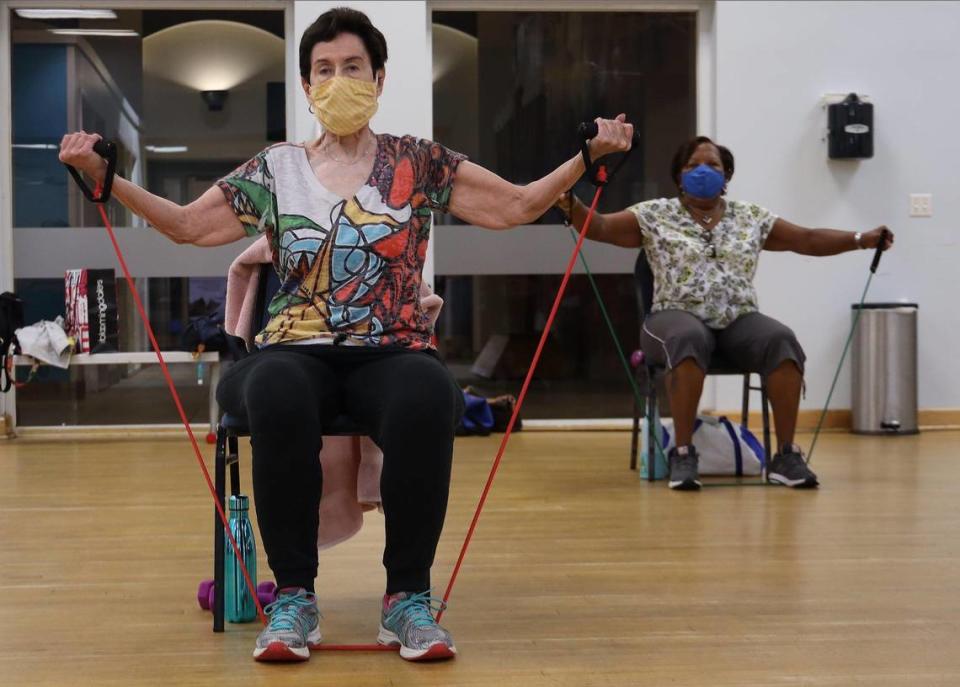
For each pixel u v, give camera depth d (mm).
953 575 2688
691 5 5957
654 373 4250
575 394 5953
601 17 6016
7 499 3844
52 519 3475
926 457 4883
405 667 1979
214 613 2229
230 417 2217
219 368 5504
